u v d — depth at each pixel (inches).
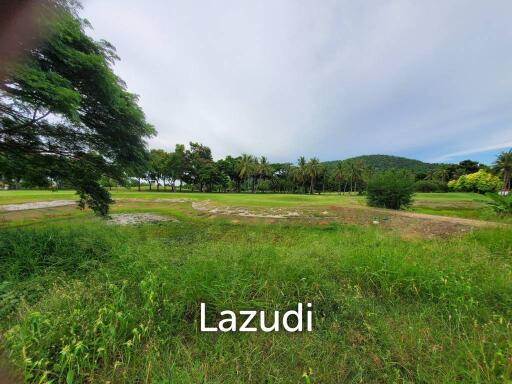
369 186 503.5
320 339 73.5
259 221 396.5
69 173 234.2
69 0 154.7
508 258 147.8
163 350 68.9
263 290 96.1
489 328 72.6
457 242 187.2
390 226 326.3
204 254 130.3
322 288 98.5
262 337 74.4
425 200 812.0
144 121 243.8
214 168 1940.2
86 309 76.6
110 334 65.7
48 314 72.6
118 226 301.9
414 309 89.4
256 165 2081.7
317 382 58.6
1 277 113.6
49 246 151.7
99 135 230.1
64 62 164.4
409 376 60.3
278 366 62.9
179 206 667.4
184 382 55.9
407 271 106.8
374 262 115.9
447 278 102.3
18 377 56.5
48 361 56.9
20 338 61.5
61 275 115.9
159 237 268.8
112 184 308.2
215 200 716.0
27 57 135.5
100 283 100.1
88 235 179.6
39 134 203.0
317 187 2504.9
